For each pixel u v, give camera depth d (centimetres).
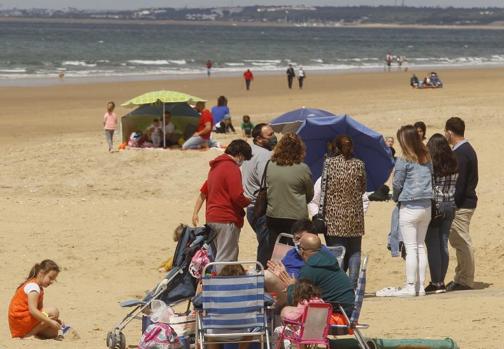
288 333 1930
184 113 6300
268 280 2100
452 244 2959
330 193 2627
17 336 2377
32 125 8650
